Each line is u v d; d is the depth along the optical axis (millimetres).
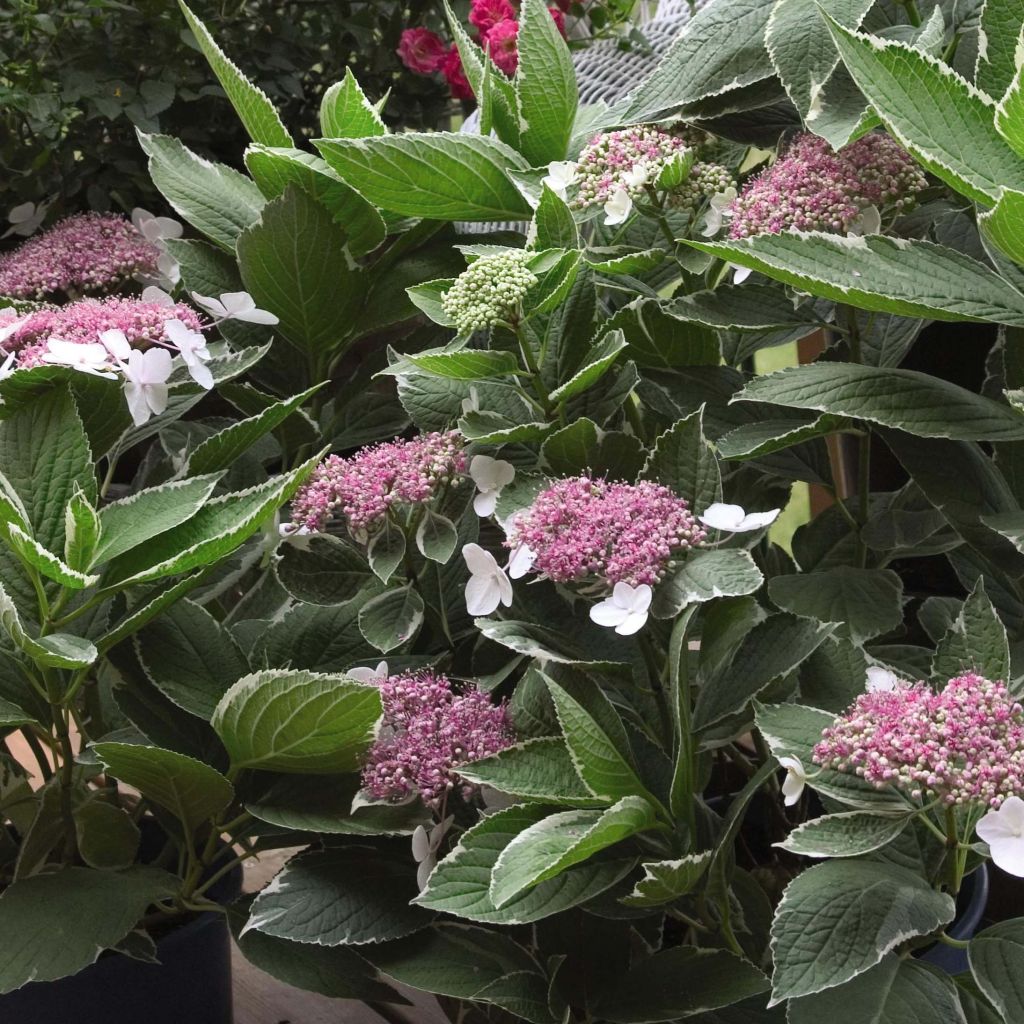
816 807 941
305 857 763
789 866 920
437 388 873
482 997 692
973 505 766
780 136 899
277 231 897
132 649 827
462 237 1014
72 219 1080
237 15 1520
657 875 623
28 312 922
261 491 761
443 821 754
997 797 574
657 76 833
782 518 1707
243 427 798
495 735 740
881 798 643
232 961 1035
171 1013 844
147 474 974
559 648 740
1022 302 701
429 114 1718
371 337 1261
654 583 670
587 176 847
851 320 834
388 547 802
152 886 802
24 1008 795
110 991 809
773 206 770
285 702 708
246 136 1529
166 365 777
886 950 584
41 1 1457
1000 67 722
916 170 769
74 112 1461
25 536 650
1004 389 825
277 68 1524
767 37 762
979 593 695
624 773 681
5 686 796
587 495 717
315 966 759
